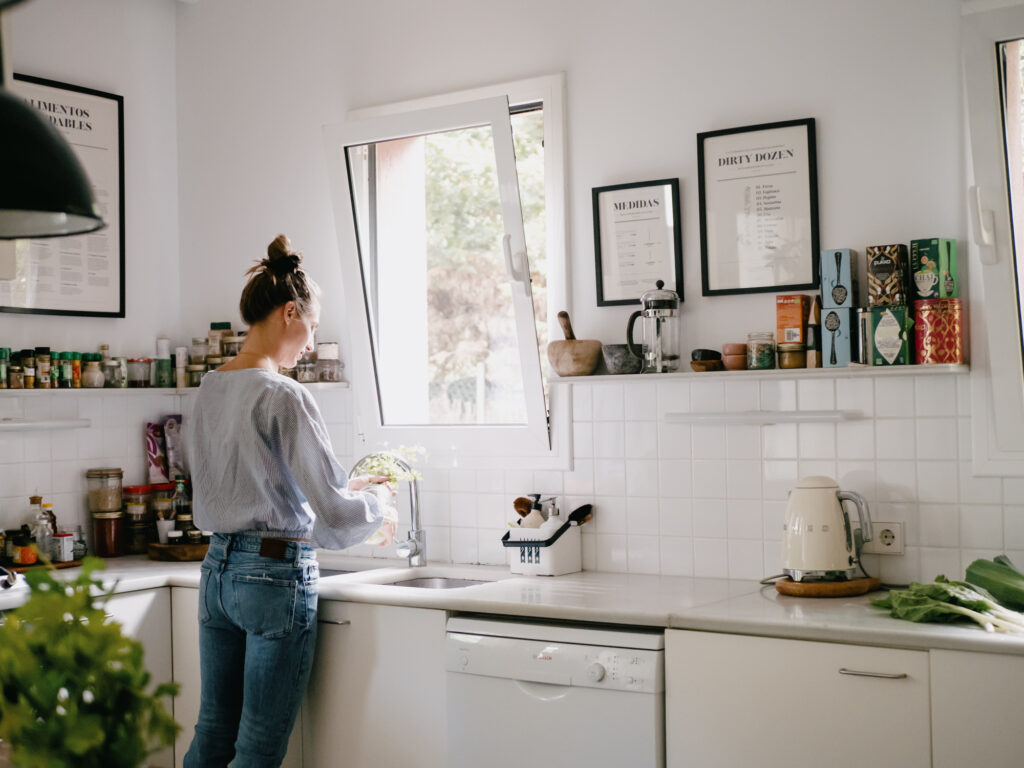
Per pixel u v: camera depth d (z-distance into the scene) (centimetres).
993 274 266
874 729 227
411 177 349
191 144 416
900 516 282
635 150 323
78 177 148
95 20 392
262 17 398
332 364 373
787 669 236
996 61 262
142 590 329
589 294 331
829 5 293
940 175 278
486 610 275
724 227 307
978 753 216
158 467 401
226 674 286
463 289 344
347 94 378
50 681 115
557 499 335
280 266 287
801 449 296
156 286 411
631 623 255
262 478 273
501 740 269
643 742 248
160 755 337
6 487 359
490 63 348
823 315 284
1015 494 268
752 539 303
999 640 213
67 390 365
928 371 265
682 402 314
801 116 298
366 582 329
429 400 358
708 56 311
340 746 300
